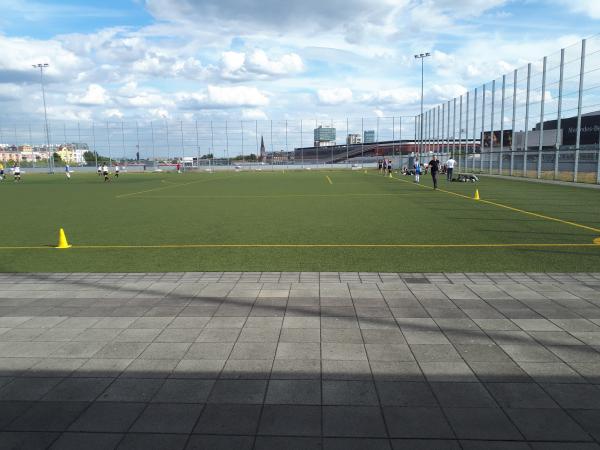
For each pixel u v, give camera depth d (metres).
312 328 4.54
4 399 3.34
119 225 12.40
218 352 4.02
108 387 3.47
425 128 56.41
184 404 3.21
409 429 2.88
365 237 9.98
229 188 28.19
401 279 6.33
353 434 2.83
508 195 20.14
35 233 11.21
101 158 79.12
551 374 3.56
